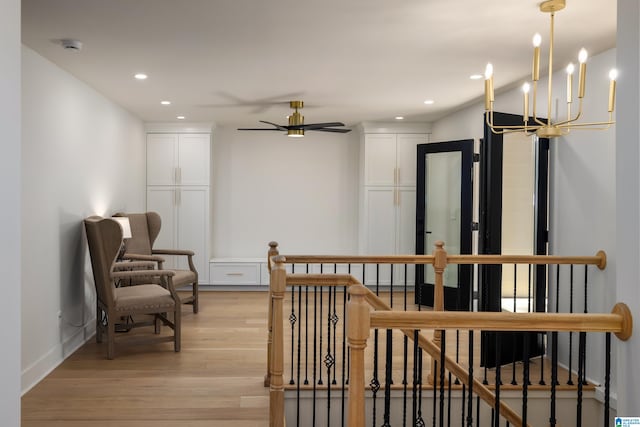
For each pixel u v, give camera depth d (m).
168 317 5.98
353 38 3.57
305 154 7.98
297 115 5.84
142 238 6.07
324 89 5.20
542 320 2.04
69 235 4.61
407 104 6.00
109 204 5.77
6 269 1.85
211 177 7.55
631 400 2.03
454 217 6.21
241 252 7.93
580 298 4.15
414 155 7.45
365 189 7.46
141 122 7.18
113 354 4.40
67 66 4.36
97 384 3.80
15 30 1.90
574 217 4.21
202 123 7.36
